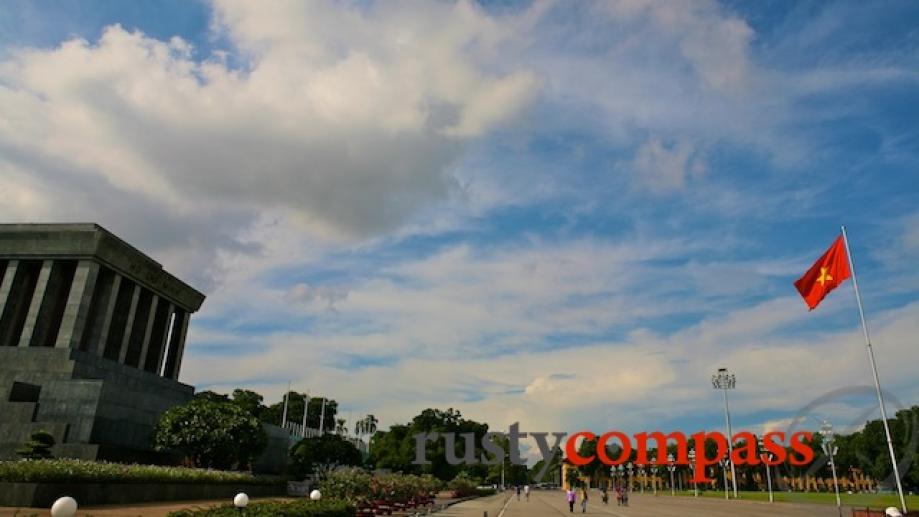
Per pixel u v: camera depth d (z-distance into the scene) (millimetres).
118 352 55719
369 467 97688
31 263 52906
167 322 64688
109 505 24609
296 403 121938
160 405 49000
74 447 38062
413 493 39000
